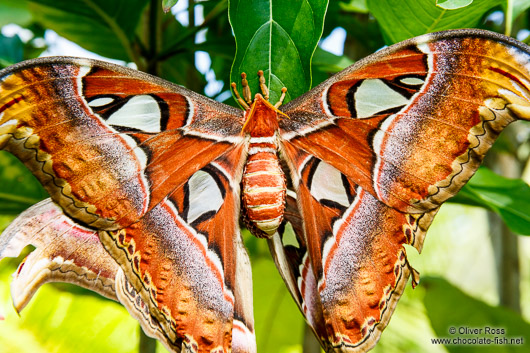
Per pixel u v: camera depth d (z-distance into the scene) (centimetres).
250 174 70
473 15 73
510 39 65
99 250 69
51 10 79
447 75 67
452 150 68
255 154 70
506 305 96
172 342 70
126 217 68
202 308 70
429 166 68
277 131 71
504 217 77
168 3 69
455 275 157
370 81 68
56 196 67
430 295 92
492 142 67
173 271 70
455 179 68
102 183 68
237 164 71
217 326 70
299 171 71
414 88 68
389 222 70
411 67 67
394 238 70
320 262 71
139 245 69
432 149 68
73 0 78
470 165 67
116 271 69
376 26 85
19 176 77
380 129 69
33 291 68
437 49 67
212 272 70
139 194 68
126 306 69
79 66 66
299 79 70
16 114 66
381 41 85
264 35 70
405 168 68
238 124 70
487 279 160
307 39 70
